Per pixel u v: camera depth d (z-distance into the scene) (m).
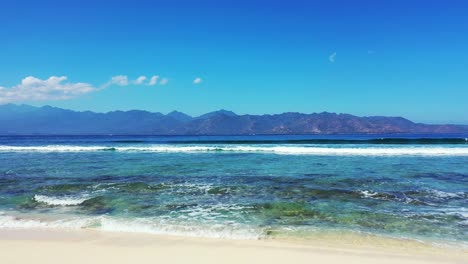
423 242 7.34
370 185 13.37
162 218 9.27
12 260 6.21
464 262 6.17
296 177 15.41
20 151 34.34
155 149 33.94
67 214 9.74
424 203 10.71
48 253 6.57
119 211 10.01
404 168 18.23
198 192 12.45
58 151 33.84
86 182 14.48
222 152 30.47
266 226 8.53
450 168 18.12
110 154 29.33
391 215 9.42
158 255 6.46
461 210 9.91
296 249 6.82
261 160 23.03
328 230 8.18
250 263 6.05
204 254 6.52
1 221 9.06
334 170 17.61
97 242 7.30
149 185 13.69
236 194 12.08
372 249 6.88
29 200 11.37
